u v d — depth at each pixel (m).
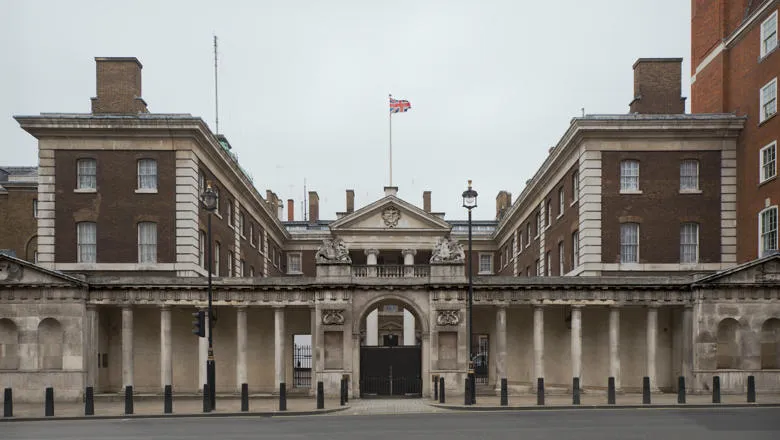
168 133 45.56
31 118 44.94
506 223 75.44
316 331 40.81
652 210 45.16
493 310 46.38
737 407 30.94
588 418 26.73
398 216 72.88
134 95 47.09
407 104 68.12
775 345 39.72
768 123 41.84
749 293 39.22
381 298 41.22
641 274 44.69
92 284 41.06
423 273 42.47
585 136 45.38
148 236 45.56
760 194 42.59
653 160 45.47
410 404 35.06
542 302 41.44
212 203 32.47
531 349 45.50
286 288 41.75
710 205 45.28
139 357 44.88
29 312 39.91
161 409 32.59
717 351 39.69
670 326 44.00
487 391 41.97
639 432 22.45
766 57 42.19
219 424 26.42
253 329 46.22
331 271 40.94
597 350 44.72
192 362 45.22
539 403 31.95
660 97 46.88
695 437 21.33
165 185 45.50
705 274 41.12
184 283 41.62
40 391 39.44
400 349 42.09
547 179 56.34
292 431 23.69
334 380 40.28
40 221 45.44
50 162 45.72
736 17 46.53
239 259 57.31
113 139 45.78
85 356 40.34
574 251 48.84
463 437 21.66
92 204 45.50
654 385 40.72
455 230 89.50
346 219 72.44
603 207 45.12
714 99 48.56
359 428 24.31
